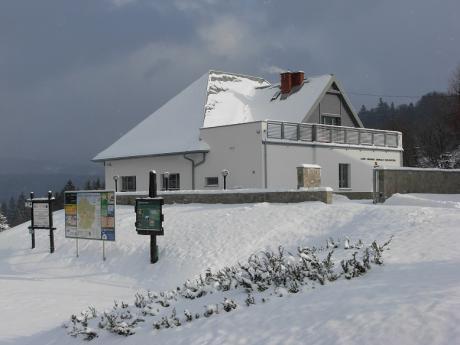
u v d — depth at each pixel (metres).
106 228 18.09
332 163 30.81
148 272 15.93
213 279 10.19
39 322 10.11
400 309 6.02
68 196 19.17
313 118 33.00
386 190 21.22
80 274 16.95
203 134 30.14
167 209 21.25
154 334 7.63
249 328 6.69
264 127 27.22
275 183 27.55
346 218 16.03
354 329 5.80
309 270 8.55
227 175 28.36
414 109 95.75
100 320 9.08
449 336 5.17
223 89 37.06
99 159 35.91
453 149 55.91
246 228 16.72
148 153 32.19
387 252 10.43
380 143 34.56
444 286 6.73
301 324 6.34
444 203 18.03
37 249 20.44
